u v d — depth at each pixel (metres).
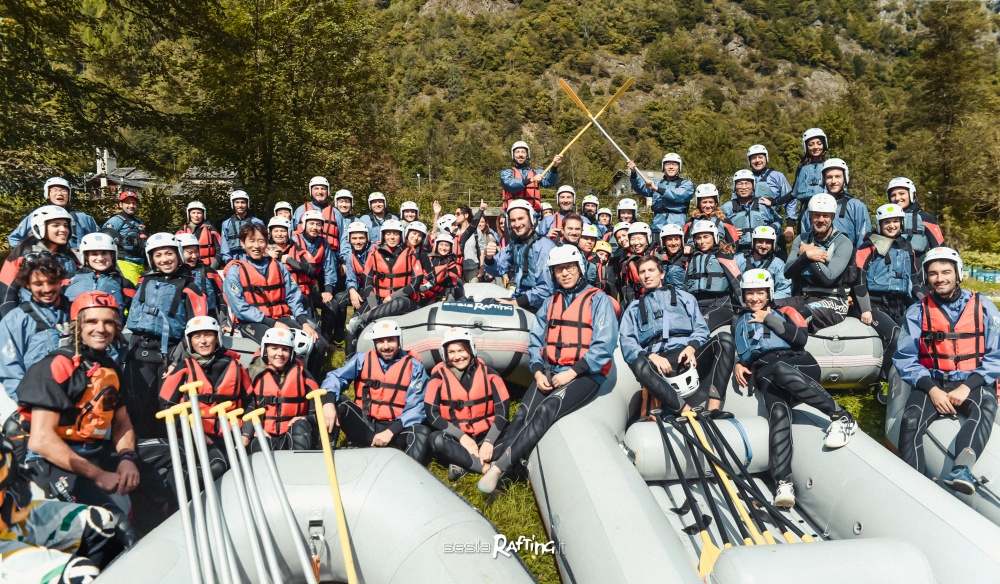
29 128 11.80
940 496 3.54
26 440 3.36
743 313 4.95
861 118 64.44
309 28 17.91
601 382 4.70
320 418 3.77
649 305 4.90
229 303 5.73
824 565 2.71
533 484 4.37
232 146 16.77
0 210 12.09
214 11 15.18
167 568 2.84
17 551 2.83
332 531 3.32
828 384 5.93
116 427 3.46
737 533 4.01
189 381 4.02
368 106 21.83
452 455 4.48
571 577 3.45
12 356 3.92
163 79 15.65
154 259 4.81
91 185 14.23
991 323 4.27
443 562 3.00
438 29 139.75
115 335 3.38
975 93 34.59
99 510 3.10
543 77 129.62
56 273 4.03
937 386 4.30
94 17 13.15
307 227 7.24
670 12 150.75
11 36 11.54
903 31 178.38
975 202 31.48
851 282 5.90
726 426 4.49
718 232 6.73
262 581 2.83
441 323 5.67
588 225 7.68
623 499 3.48
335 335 7.53
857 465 3.95
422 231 6.93
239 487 3.21
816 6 169.00
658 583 2.90
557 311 4.73
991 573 3.07
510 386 6.28
